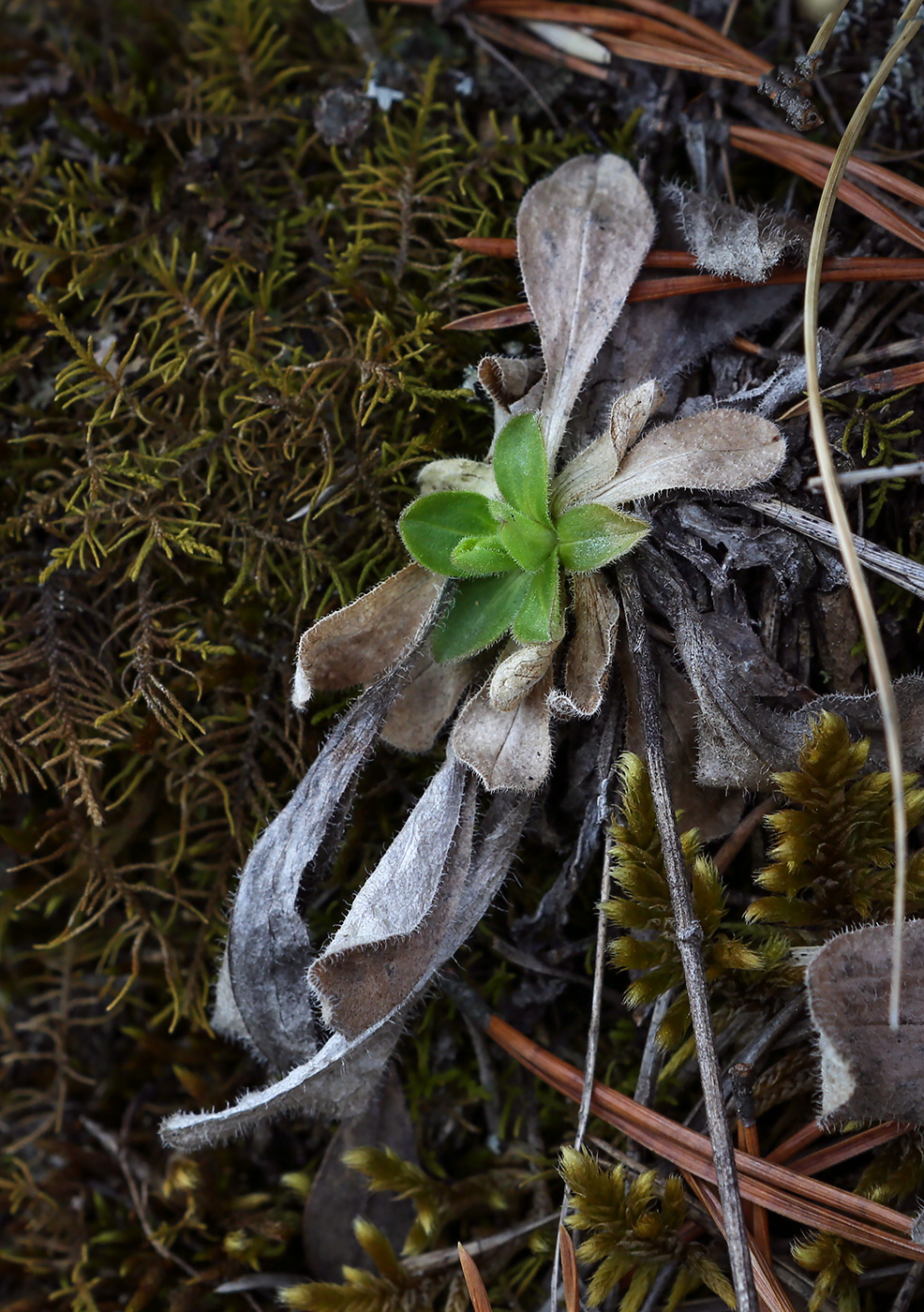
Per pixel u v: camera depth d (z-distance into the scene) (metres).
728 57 0.38
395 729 0.36
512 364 0.36
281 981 0.36
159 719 0.37
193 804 0.37
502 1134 0.37
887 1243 0.34
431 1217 0.36
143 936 0.38
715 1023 0.36
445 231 0.38
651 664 0.35
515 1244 0.36
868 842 0.35
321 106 0.38
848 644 0.36
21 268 0.38
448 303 0.38
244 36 0.39
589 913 0.37
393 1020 0.36
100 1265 0.38
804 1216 0.35
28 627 0.37
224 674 0.37
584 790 0.37
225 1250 0.37
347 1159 0.36
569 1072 0.36
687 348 0.37
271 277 0.38
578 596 0.36
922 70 0.38
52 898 0.38
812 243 0.35
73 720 0.37
